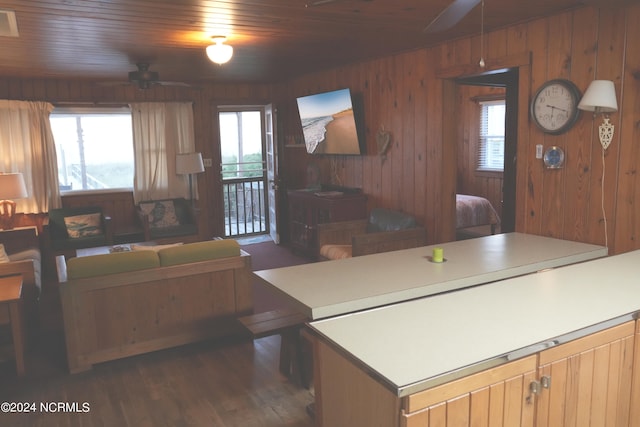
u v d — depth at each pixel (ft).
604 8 9.60
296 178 24.67
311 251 20.88
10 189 18.08
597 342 5.98
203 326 12.43
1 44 13.38
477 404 5.04
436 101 15.10
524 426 5.48
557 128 11.52
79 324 11.16
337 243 17.31
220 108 25.75
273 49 15.34
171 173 23.50
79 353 11.23
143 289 11.69
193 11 10.50
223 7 10.25
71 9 10.05
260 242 25.38
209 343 12.80
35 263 16.44
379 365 4.93
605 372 6.15
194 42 13.74
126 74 19.53
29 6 9.78
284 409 9.59
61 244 19.15
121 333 11.57
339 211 18.61
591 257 9.82
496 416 5.21
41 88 20.80
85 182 23.18
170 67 18.20
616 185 10.63
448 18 7.61
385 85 17.28
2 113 19.94
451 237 15.57
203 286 12.34
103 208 22.29
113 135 23.27
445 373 4.78
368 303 7.13
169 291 11.96
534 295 7.02
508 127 15.31
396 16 11.37
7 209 18.70
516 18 11.88
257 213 28.89
